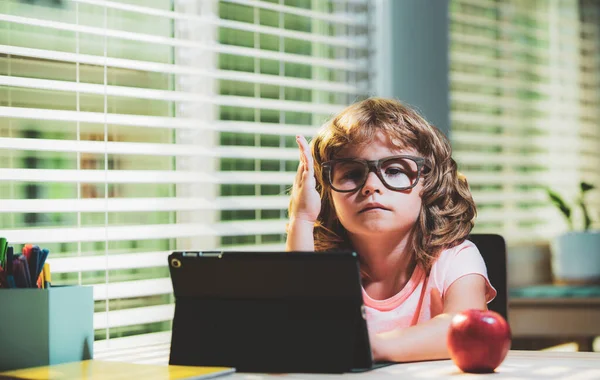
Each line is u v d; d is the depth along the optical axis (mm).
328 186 1398
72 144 1703
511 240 3197
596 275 2977
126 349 1552
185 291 1182
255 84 2271
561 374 1086
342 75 2488
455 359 1111
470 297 1341
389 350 1180
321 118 2449
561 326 2594
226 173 2102
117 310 1836
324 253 1098
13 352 1187
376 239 1370
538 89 3373
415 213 1334
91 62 1723
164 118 1938
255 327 1141
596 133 3621
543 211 3340
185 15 1959
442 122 2684
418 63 2604
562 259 3037
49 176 1651
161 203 1926
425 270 1386
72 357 1222
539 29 3420
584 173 3562
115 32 1778
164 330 1996
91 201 1757
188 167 2068
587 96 3598
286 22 2387
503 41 3266
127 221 1975
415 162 1310
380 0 2561
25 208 1629
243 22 2273
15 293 1189
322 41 2338
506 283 1543
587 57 3607
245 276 1140
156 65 1881
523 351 1317
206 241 2111
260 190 2332
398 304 1384
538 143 3373
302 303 1127
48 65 1786
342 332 1105
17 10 1766
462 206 1427
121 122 1795
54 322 1194
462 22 3094
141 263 1841
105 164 1767
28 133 1771
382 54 2553
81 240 1705
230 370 1111
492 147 3236
